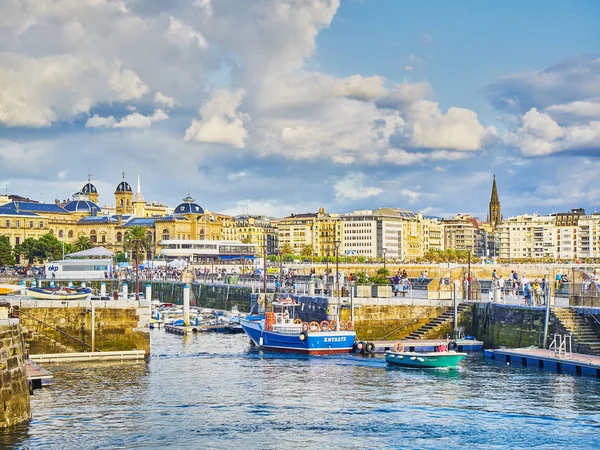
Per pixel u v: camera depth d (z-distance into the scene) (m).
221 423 62.25
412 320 105.00
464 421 62.84
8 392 55.09
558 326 89.00
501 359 90.00
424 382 77.75
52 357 88.12
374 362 90.38
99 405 67.38
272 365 88.88
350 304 104.00
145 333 92.19
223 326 131.12
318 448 55.97
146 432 59.28
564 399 69.38
